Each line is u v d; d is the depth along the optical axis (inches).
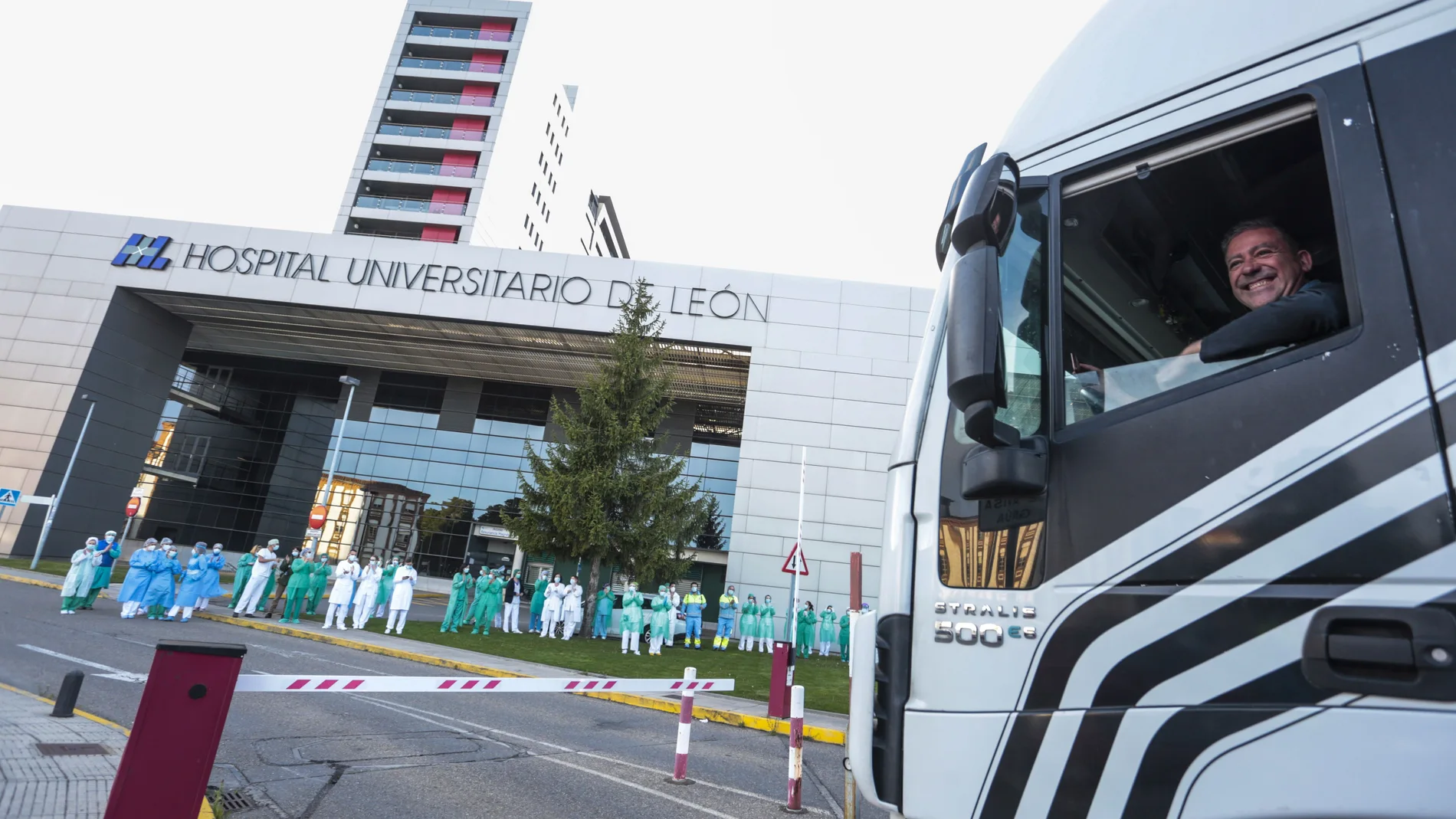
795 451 1105.4
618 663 608.7
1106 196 79.7
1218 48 74.3
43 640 442.6
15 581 864.9
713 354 1206.3
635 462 897.5
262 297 1255.5
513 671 506.6
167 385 1439.5
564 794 212.2
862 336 1145.4
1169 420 65.4
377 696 359.9
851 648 90.5
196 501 1608.0
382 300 1232.8
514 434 1576.0
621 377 911.7
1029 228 81.7
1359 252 59.2
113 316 1301.7
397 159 2060.8
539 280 1216.2
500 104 2078.0
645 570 848.9
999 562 72.4
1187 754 56.9
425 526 1533.0
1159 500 63.5
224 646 119.5
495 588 818.8
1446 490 50.4
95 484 1304.1
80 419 1269.7
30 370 1263.5
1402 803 47.4
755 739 342.6
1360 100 62.9
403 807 191.0
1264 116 68.9
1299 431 58.2
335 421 1630.2
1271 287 76.2
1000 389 66.1
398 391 1638.8
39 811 159.2
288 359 1679.4
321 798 193.8
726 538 1382.9
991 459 70.7
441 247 1249.4
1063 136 84.0
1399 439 53.3
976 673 70.9
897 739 76.8
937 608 76.3
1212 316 85.3
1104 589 64.3
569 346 1285.7
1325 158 63.3
